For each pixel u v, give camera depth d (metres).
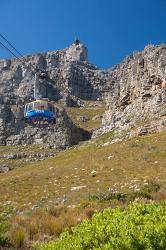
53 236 19.45
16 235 18.25
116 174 55.91
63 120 139.12
